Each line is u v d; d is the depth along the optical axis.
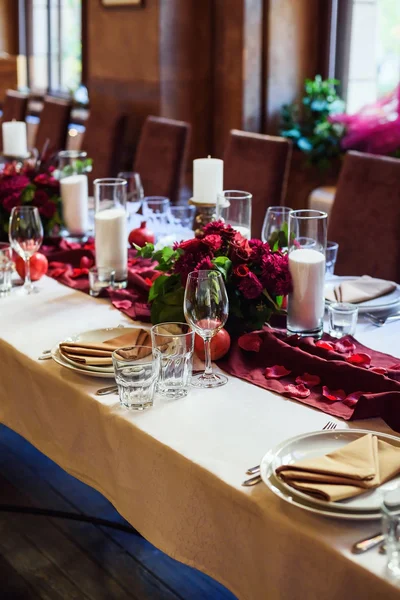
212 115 5.05
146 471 1.40
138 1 4.84
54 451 1.73
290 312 1.82
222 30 4.80
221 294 1.55
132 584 2.14
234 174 3.50
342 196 2.92
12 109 5.76
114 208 2.26
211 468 1.26
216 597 2.08
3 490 2.60
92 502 2.54
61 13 6.35
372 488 1.15
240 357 1.70
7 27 6.84
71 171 2.86
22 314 2.04
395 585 0.98
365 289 2.08
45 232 2.73
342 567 1.04
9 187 2.66
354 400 1.49
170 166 3.90
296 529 1.10
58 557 2.26
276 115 4.85
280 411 1.48
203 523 1.30
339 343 1.74
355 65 4.72
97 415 1.52
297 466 1.16
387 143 4.38
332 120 4.59
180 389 1.54
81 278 2.36
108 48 5.22
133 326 1.94
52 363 1.72
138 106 5.08
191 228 2.80
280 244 1.96
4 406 1.92
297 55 4.79
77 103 6.04
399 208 2.73
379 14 4.52
